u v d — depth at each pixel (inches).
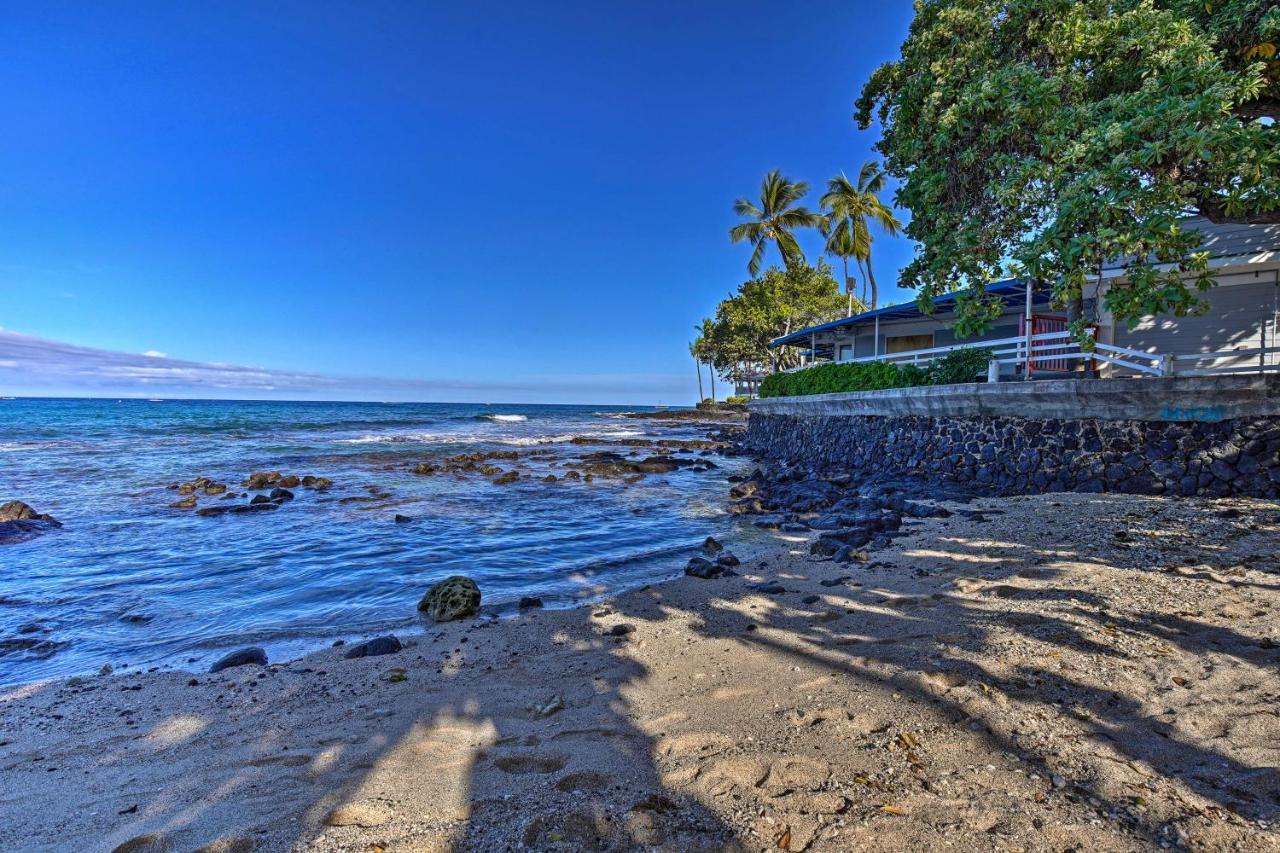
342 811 107.8
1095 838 88.5
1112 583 207.9
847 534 333.4
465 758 127.3
